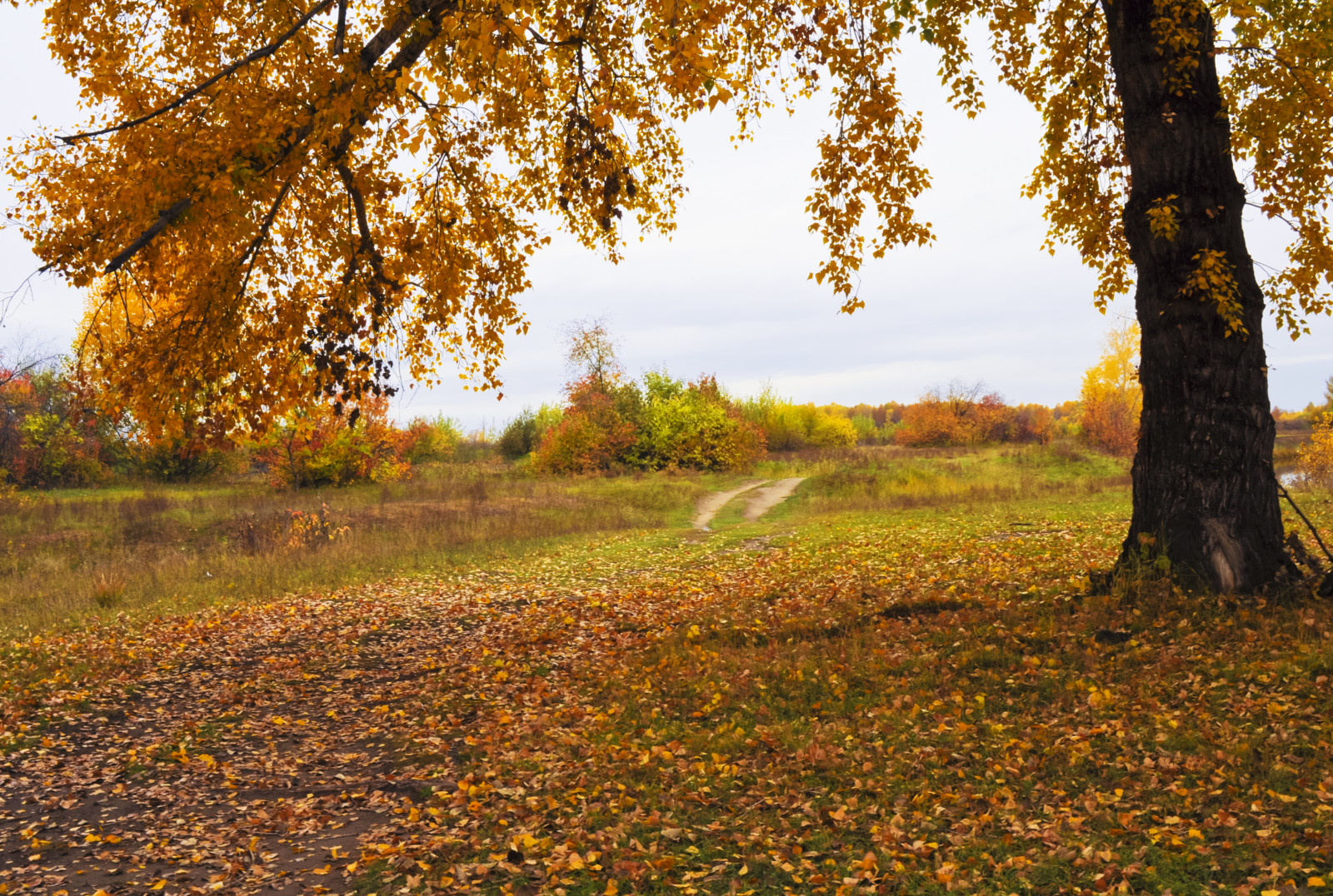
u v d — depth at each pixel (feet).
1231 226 25.61
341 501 87.10
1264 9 28.63
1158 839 13.47
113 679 30.09
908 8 30.07
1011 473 119.85
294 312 28.19
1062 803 15.40
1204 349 25.34
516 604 42.88
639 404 147.33
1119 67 27.09
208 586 50.70
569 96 26.48
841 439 215.92
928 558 46.01
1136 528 27.04
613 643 32.50
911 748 18.70
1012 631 25.38
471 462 168.25
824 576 43.19
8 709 26.27
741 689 24.09
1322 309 32.48
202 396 27.76
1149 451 26.63
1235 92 32.37
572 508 87.15
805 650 27.09
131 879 15.40
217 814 18.62
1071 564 36.78
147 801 19.48
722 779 18.17
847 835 15.12
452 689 27.96
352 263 26.76
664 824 16.10
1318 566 24.84
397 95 24.13
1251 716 17.44
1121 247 35.78
